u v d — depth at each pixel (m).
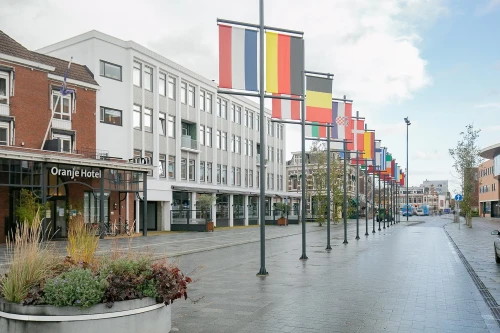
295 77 13.97
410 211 105.81
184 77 41.78
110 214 31.31
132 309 6.08
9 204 24.64
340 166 53.62
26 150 24.48
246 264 15.15
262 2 13.40
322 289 10.22
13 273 6.07
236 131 52.44
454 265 14.50
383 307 8.38
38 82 27.77
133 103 35.28
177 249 20.73
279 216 53.44
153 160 37.44
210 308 8.33
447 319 7.50
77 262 6.75
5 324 5.89
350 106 21.17
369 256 17.47
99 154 31.09
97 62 32.69
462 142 43.19
